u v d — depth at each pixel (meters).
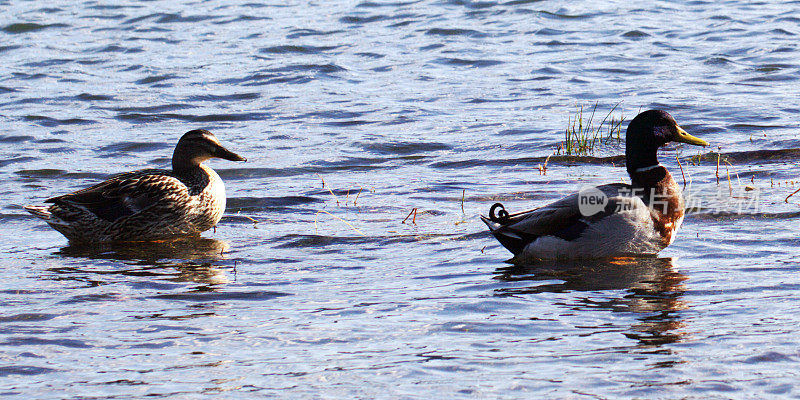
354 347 8.71
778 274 10.78
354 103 24.89
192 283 11.17
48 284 11.20
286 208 15.41
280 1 43.84
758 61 28.20
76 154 20.25
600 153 18.67
